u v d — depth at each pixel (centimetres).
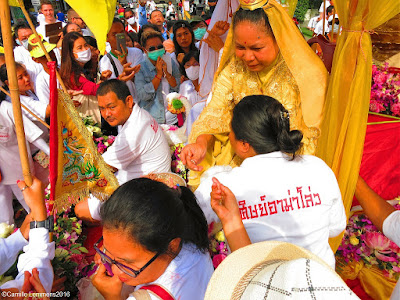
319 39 266
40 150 355
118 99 268
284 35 188
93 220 291
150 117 297
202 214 139
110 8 167
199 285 127
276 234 143
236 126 152
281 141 144
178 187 141
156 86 431
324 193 145
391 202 260
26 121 311
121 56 441
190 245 133
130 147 279
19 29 487
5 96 300
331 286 69
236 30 189
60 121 182
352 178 218
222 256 213
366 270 230
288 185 143
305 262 76
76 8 160
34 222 168
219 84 233
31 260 162
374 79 335
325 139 222
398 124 322
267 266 94
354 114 210
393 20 279
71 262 228
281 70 210
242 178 147
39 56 361
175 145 349
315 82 203
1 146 294
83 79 374
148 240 109
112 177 228
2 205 307
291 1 206
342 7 202
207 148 223
